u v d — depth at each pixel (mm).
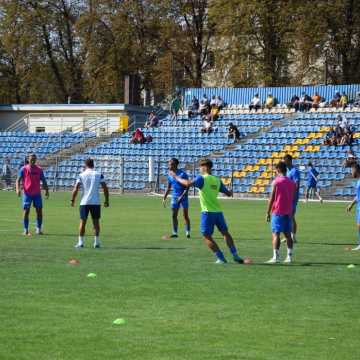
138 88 76500
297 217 39031
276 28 74562
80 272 19281
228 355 11633
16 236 28500
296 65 77188
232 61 76000
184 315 14273
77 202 50000
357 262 21500
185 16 81875
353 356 11609
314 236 29203
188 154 65312
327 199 56219
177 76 83812
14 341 12375
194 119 70875
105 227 32625
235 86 77062
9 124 77438
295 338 12648
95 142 70062
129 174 64500
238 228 32438
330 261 21703
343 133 60844
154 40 83000
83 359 11391
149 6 81750
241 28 74500
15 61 84688
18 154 71438
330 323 13695
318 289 16969
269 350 11914
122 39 82125
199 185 20906
